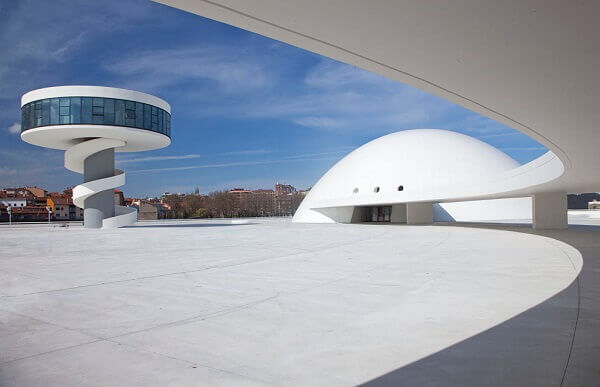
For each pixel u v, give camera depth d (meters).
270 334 6.01
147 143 42.59
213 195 136.38
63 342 5.86
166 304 8.08
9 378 4.59
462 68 6.68
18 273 12.41
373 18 4.95
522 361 4.67
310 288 9.32
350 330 6.09
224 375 4.57
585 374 4.27
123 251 18.47
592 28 5.28
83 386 4.35
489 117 9.87
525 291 8.39
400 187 41.81
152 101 39.19
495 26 5.22
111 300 8.52
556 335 5.54
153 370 4.76
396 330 6.02
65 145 42.53
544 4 4.68
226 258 15.21
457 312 6.91
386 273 11.09
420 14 4.87
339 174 48.84
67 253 17.94
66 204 104.25
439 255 14.65
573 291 8.25
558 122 10.32
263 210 134.25
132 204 123.44
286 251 17.30
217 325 6.55
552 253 14.37
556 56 6.21
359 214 48.34
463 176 40.81
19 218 95.62
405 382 4.23
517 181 23.80
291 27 5.20
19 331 6.44
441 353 5.03
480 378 4.26
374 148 48.31
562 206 27.48
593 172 18.47
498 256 13.96
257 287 9.59
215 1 4.49
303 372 4.59
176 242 22.95
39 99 36.00
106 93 36.50
